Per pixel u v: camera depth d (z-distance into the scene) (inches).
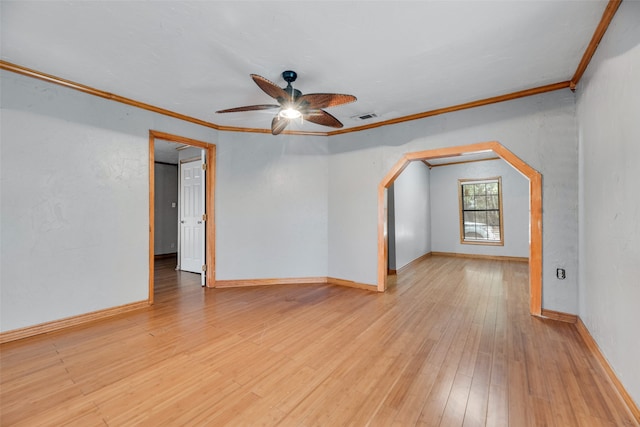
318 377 78.5
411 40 87.5
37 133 106.7
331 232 182.5
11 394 70.9
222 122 164.9
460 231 289.0
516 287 171.5
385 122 160.6
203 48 91.5
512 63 101.1
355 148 172.9
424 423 61.2
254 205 176.2
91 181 120.2
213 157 169.0
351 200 174.1
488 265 242.5
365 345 97.2
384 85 117.7
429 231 299.3
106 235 124.3
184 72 107.0
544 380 76.1
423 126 149.6
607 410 64.4
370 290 165.5
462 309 132.7
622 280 69.9
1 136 99.3
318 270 183.9
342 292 161.6
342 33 84.0
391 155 159.8
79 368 82.9
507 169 266.1
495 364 84.4
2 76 99.4
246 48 91.5
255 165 176.9
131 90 122.6
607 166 80.0
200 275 203.2
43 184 107.9
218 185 170.9
